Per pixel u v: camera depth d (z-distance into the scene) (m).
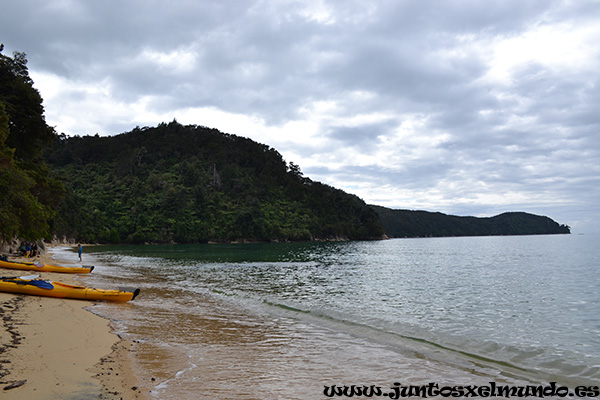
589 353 9.74
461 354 9.61
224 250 81.56
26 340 8.49
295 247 101.69
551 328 12.52
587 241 132.62
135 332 10.89
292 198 195.88
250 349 9.73
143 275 28.50
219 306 16.14
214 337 10.85
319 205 192.00
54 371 6.61
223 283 24.75
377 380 7.71
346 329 12.23
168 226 144.62
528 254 63.47
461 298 18.91
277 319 13.66
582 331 12.12
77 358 7.61
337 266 40.75
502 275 30.91
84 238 122.69
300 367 8.38
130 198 155.25
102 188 162.88
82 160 192.62
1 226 29.73
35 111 45.22
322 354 9.41
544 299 18.59
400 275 30.95
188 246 108.75
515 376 8.08
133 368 7.58
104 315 13.07
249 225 157.12
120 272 30.14
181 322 12.66
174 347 9.52
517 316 14.46
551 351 9.90
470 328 12.43
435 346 10.31
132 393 6.12
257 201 176.38
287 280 26.94
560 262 45.16
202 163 197.25
